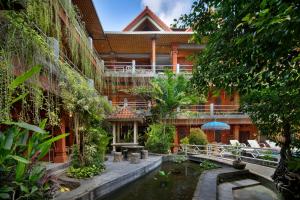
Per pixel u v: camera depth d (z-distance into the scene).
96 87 14.48
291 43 2.00
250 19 2.10
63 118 8.60
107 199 6.35
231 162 10.32
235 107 17.20
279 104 4.06
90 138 8.25
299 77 2.40
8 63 3.68
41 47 4.70
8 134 2.83
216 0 3.16
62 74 6.30
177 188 7.41
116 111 14.60
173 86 14.84
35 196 3.02
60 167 7.98
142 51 20.80
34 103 4.77
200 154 13.51
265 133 6.11
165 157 13.01
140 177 8.94
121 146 13.05
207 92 4.09
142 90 16.42
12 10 3.73
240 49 2.60
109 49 20.02
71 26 7.78
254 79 2.88
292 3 1.71
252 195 6.40
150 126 14.92
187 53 20.11
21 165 2.84
